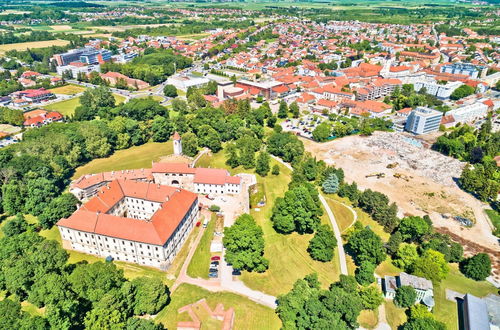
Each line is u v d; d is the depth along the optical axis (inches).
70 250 6899.6
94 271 5447.8
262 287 6072.8
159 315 5457.7
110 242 6456.7
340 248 7175.2
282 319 5315.0
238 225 6633.9
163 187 7642.7
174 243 6648.6
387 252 7027.6
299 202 7455.7
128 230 6328.7
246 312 5551.2
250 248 6343.5
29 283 5492.1
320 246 6658.5
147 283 5438.0
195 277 6235.2
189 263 6545.3
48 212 7362.2
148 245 6210.6
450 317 5644.7
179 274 6284.5
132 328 4714.6
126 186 7839.6
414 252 6619.1
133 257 6486.2
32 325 4480.8
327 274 6441.9
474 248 7426.2
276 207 7770.7
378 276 6422.2
